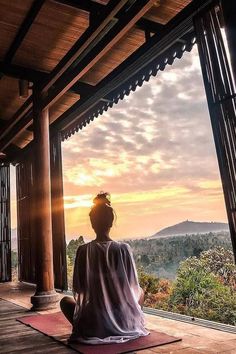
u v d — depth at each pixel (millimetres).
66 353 2434
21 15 4125
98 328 2584
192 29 3244
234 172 2385
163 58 3723
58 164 6152
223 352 2242
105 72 4785
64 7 3867
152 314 3580
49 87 4719
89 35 3512
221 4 2273
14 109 6703
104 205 2928
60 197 6086
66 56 4023
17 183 8109
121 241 2887
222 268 4820
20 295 5680
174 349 2350
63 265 5832
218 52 2602
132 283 2752
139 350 2355
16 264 8250
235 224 2344
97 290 2656
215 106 2568
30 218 7305
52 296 4332
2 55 4910
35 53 4738
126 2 3096
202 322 3092
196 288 4684
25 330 3195
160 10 3553
